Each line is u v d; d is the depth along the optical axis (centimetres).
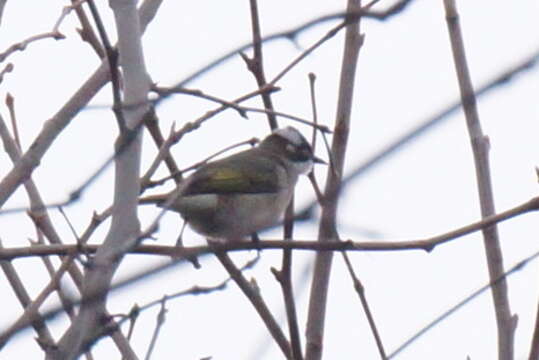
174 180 1098
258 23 969
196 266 730
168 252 841
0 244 921
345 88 1104
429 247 823
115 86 821
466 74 1062
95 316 741
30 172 966
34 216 1062
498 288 977
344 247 859
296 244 918
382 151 430
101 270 769
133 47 897
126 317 736
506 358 946
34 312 615
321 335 993
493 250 991
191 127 945
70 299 736
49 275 1041
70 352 728
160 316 774
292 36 584
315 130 969
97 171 682
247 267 920
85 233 873
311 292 1008
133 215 826
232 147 976
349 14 520
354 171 436
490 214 1013
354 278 865
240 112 898
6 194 950
